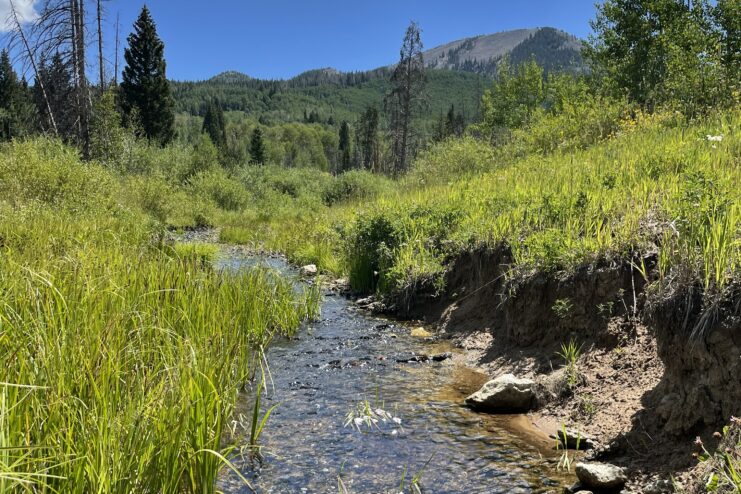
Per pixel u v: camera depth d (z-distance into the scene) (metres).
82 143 24.89
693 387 3.76
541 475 3.85
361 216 12.33
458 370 6.32
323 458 4.12
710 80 14.80
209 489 3.34
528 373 5.77
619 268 5.52
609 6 33.34
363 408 5.11
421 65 49.53
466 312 7.94
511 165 16.17
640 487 3.51
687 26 27.53
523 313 6.48
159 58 55.19
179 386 3.54
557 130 17.62
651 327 4.72
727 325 3.61
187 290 6.56
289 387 5.70
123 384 3.55
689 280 3.98
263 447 4.29
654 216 5.94
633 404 4.35
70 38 22.73
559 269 6.24
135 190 24.23
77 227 10.70
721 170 6.68
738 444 3.09
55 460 2.72
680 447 3.66
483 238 8.17
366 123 104.50
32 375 3.10
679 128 12.55
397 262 9.79
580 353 5.48
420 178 21.00
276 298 8.55
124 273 6.21
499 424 4.77
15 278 4.82
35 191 14.67
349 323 8.64
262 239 19.61
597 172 9.32
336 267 13.07
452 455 4.18
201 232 23.36
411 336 7.83
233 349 5.65
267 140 149.00
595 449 4.05
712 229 4.05
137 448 2.98
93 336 3.82
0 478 2.25
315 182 41.41
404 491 3.66
